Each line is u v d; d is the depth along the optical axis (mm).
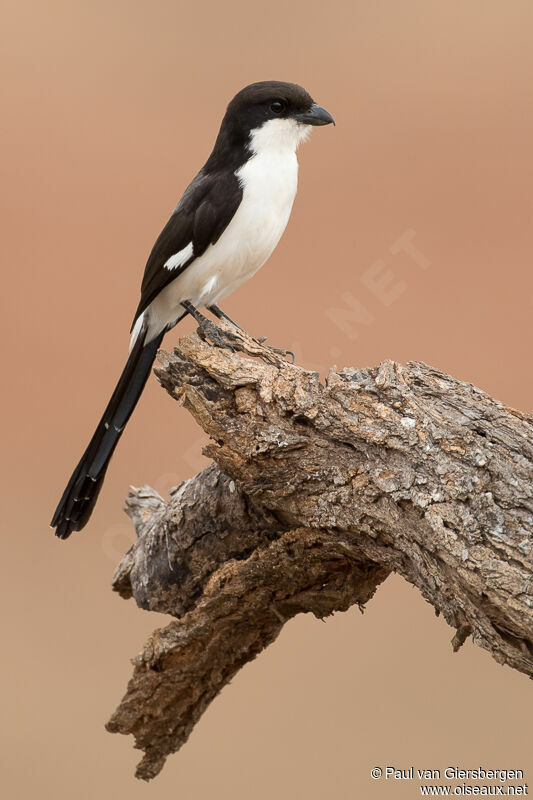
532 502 5016
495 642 4910
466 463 5215
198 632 6207
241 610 6156
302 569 5961
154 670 6363
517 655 4875
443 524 5070
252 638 6359
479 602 4930
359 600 6180
